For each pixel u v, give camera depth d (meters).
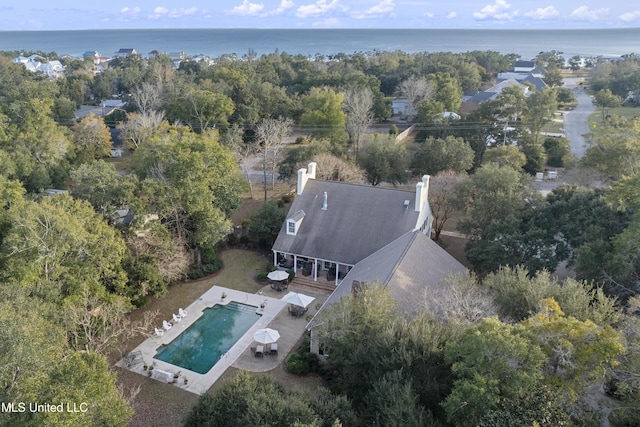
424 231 47.94
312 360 33.25
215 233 44.56
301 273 46.81
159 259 41.47
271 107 97.25
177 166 42.44
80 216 35.31
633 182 36.06
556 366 23.42
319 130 83.00
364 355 26.86
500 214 44.91
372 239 44.66
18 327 20.64
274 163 69.00
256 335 34.62
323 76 125.56
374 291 29.14
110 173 45.41
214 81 110.75
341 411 23.22
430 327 26.17
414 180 69.00
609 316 28.20
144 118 76.88
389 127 107.25
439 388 23.97
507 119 85.25
